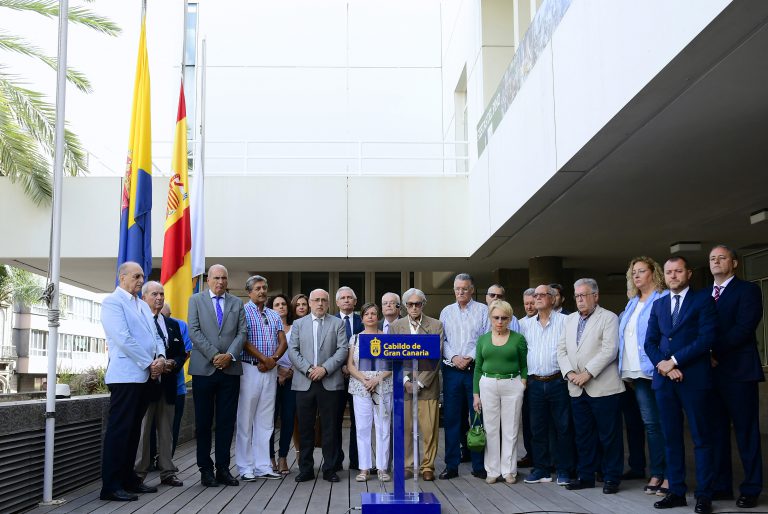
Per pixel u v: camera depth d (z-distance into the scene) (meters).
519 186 9.45
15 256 12.62
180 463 8.37
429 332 7.25
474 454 7.30
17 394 12.62
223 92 16.61
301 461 7.04
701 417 5.48
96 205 12.66
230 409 6.80
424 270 14.98
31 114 13.47
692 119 6.31
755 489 5.61
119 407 6.04
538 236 11.34
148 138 9.61
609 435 6.37
